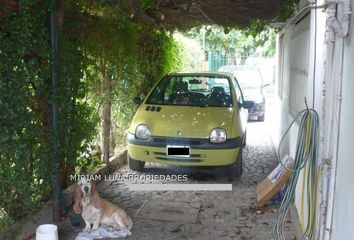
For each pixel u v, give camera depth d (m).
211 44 20.69
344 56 3.15
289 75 7.13
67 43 5.03
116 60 6.91
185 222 5.18
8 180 4.21
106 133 7.07
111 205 4.85
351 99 2.84
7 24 3.99
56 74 4.76
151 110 7.03
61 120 4.99
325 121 3.64
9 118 4.07
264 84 15.59
